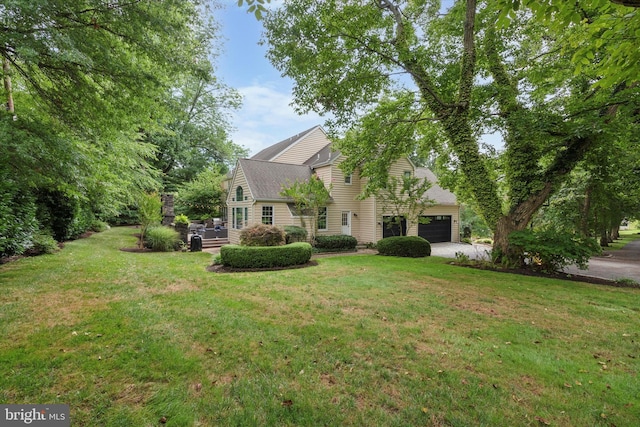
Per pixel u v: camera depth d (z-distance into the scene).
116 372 2.60
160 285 5.72
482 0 8.56
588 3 2.81
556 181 8.61
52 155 5.63
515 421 2.14
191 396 2.33
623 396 2.47
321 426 2.05
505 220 9.05
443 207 19.05
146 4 5.75
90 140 7.68
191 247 12.39
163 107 7.34
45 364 2.67
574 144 8.32
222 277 6.75
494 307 4.86
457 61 9.82
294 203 14.91
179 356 2.91
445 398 2.38
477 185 9.50
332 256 11.71
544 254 8.02
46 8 4.71
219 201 22.14
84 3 5.22
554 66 7.98
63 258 7.60
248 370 2.73
